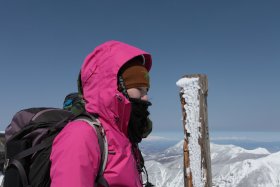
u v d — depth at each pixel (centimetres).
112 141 127
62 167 113
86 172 115
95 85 132
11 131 142
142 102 139
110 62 131
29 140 133
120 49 134
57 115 145
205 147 287
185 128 295
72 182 111
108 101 128
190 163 292
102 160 123
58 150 116
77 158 114
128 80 138
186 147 295
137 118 139
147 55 151
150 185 157
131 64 140
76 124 122
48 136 132
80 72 140
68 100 173
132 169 132
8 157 138
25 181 126
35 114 142
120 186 127
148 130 150
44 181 125
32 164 128
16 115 144
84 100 139
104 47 135
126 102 129
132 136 142
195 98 289
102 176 123
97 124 125
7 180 131
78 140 117
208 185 288
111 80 129
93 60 134
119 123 131
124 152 130
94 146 120
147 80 144
